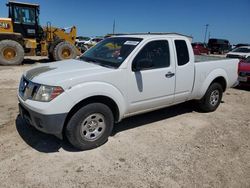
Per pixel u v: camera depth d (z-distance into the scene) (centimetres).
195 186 326
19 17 1448
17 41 1439
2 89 766
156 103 478
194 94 556
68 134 382
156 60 464
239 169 369
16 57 1398
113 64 424
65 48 1585
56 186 312
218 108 662
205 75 565
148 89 453
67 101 359
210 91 593
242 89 952
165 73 473
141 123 524
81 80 371
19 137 432
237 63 658
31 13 1474
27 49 1506
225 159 395
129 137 454
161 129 498
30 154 380
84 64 439
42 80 369
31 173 334
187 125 528
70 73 384
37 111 356
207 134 486
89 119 391
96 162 367
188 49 518
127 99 429
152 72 452
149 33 506
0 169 338
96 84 382
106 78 394
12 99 654
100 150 402
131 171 349
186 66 514
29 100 372
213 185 330
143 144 430
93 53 499
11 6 1416
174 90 502
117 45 471
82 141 391
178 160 384
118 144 425
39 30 1530
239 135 489
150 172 349
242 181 342
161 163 373
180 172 353
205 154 407
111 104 423
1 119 508
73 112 378
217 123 549
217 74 590
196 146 432
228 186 330
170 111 614
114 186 317
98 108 393
